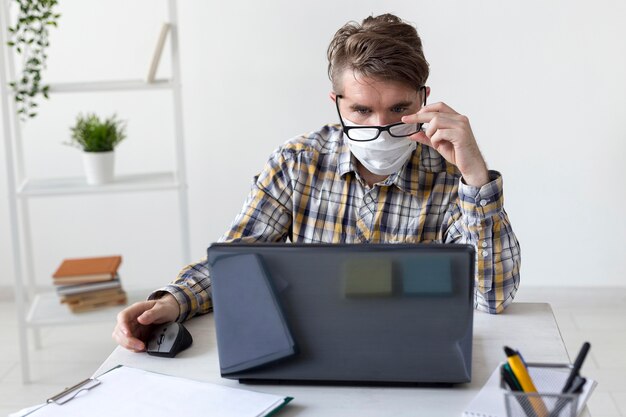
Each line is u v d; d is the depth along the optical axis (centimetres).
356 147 161
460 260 120
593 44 322
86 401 123
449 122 148
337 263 122
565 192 335
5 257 360
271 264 123
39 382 292
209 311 160
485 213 151
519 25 323
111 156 297
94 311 294
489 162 335
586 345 112
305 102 338
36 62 285
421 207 171
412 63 154
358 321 124
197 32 334
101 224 355
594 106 327
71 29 336
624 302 340
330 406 123
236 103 339
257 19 332
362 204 174
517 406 110
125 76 341
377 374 126
